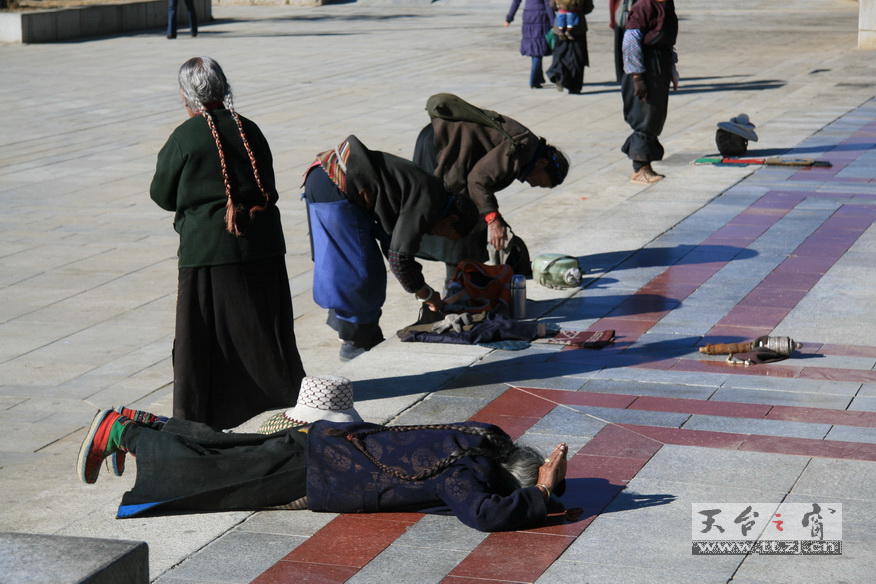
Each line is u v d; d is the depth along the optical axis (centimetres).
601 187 2470
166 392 1521
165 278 2031
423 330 1451
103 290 1964
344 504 940
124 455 1017
